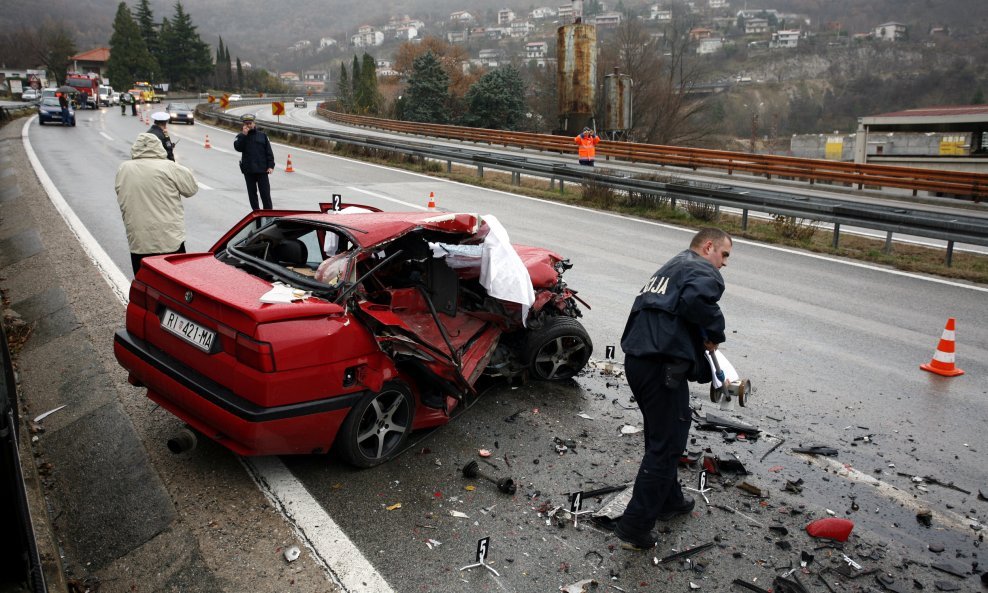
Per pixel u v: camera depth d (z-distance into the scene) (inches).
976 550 150.6
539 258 232.8
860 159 1077.8
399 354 169.8
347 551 141.6
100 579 133.7
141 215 245.3
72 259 352.2
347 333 157.8
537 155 1213.7
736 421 207.8
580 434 196.4
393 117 2733.8
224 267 180.2
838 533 151.6
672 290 139.8
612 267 399.9
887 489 173.2
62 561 137.5
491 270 203.8
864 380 243.0
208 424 157.2
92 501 156.5
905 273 412.8
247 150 478.3
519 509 159.2
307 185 724.0
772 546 149.9
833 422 209.5
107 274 325.7
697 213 586.2
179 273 170.2
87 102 2362.2
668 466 143.3
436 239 202.8
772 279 390.0
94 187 622.8
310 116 2623.0
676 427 143.4
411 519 153.4
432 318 202.1
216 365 153.0
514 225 526.3
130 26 4980.3
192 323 160.1
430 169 899.4
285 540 144.6
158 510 153.1
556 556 143.6
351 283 165.2
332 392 156.9
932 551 149.9
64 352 234.7
